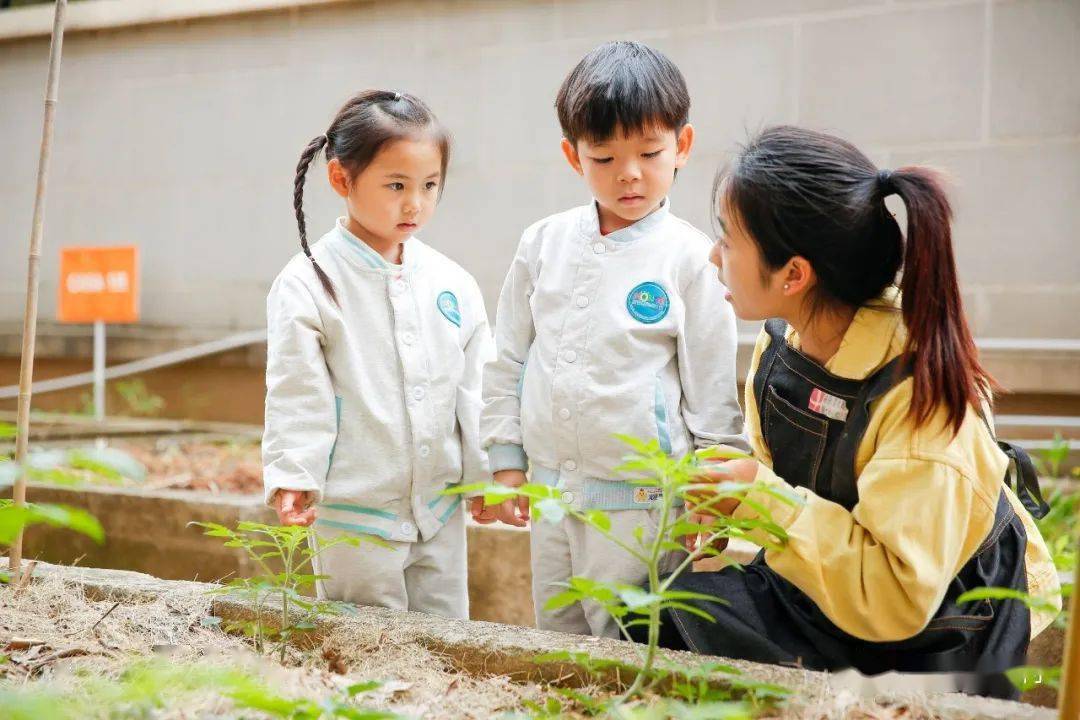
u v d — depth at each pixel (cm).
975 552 182
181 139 573
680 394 230
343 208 540
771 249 186
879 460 177
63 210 604
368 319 241
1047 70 411
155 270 584
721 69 459
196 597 222
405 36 519
